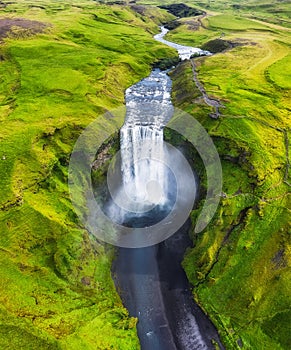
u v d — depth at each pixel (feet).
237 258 172.96
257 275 165.48
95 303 156.15
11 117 225.56
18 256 156.46
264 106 250.78
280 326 149.69
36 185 181.98
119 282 174.81
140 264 183.62
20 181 179.32
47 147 202.69
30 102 248.73
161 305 166.09
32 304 141.38
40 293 147.33
